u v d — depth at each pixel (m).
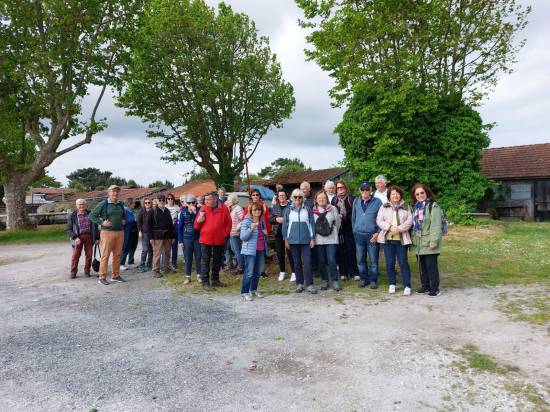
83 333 5.08
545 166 20.91
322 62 16.25
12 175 21.78
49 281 8.66
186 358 4.20
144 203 9.64
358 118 15.87
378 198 7.04
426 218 6.32
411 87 14.82
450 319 5.17
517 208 21.14
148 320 5.60
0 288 8.05
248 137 28.30
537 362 3.81
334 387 3.49
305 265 6.92
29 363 4.14
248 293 6.66
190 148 27.20
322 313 5.68
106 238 8.16
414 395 3.32
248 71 26.22
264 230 6.89
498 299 5.99
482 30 15.95
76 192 70.31
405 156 15.04
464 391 3.35
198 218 7.55
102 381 3.70
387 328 4.94
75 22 18.94
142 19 21.36
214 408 3.19
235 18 26.03
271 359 4.13
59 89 20.77
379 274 8.25
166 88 25.00
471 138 15.66
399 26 15.01
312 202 7.42
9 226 21.86
